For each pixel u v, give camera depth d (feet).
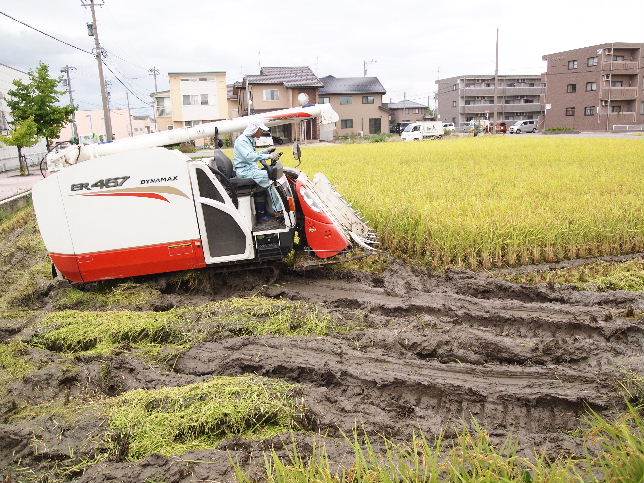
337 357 17.83
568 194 38.29
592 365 16.96
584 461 11.56
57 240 23.32
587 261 28.45
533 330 20.17
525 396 15.07
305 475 10.68
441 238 29.04
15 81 93.97
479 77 239.30
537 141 109.81
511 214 30.86
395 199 36.58
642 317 20.10
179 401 14.87
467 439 11.78
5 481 12.57
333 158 77.20
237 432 14.14
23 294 25.85
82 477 12.32
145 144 26.08
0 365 18.34
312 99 172.24
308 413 14.49
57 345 20.03
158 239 23.70
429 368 17.02
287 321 20.59
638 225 30.37
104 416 14.52
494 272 27.07
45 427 14.26
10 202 53.67
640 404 14.24
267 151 24.85
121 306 23.73
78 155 25.05
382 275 26.53
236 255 24.44
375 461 11.05
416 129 182.29
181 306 23.68
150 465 12.55
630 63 178.19
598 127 182.70
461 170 57.00
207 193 23.72
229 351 18.53
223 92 167.84
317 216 24.73
